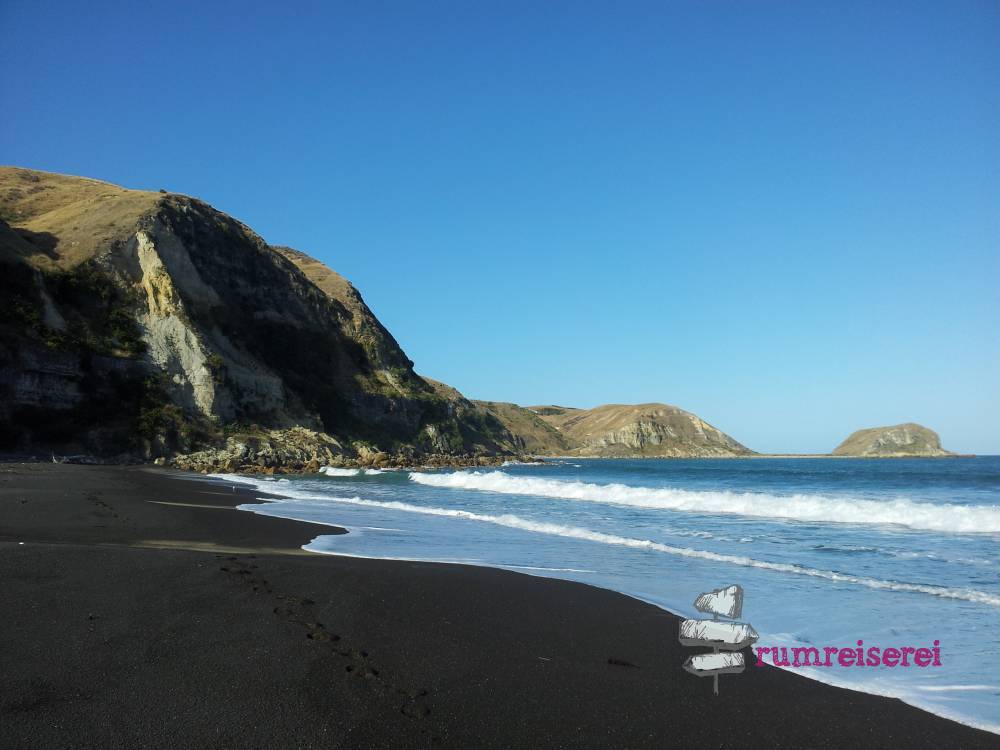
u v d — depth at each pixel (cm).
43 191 7819
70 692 513
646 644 730
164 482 3042
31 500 1753
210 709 498
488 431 13575
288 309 7950
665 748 486
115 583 833
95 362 5275
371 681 582
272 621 727
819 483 4706
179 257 6481
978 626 809
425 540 1486
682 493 2477
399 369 9325
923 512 1853
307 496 2786
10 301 4944
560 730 508
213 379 5866
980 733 522
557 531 1639
